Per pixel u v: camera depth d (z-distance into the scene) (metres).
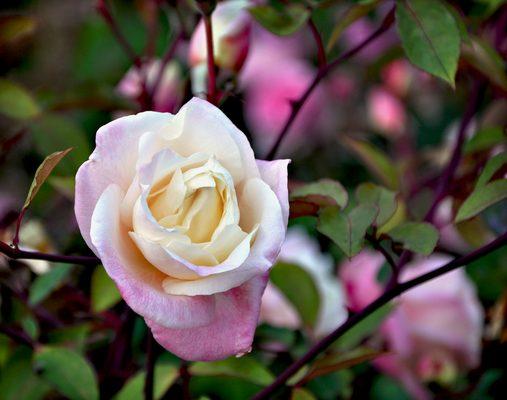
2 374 0.69
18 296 0.72
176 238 0.53
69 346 0.72
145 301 0.52
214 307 0.54
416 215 0.80
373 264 0.80
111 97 0.79
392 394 0.83
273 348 0.79
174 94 0.82
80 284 0.77
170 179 0.54
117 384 0.72
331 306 0.83
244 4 0.69
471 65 0.71
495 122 0.84
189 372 0.69
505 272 0.85
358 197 0.63
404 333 0.78
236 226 0.53
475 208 0.61
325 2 0.67
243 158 0.55
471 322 0.78
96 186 0.54
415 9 0.64
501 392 0.79
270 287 0.81
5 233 0.78
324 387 0.77
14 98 0.81
